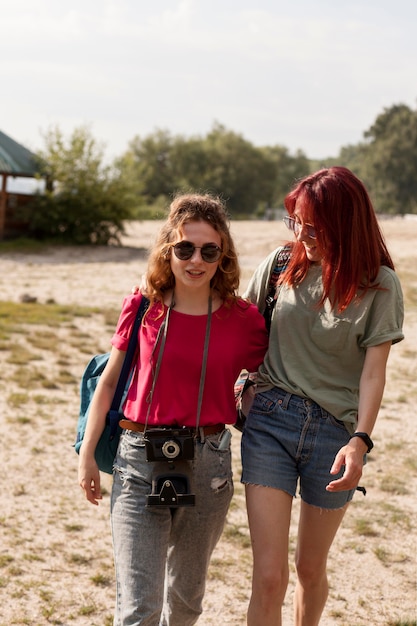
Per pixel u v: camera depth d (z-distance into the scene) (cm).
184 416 290
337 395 306
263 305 327
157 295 296
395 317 299
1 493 543
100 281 1734
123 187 2542
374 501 560
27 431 678
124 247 2544
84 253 2331
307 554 319
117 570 289
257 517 299
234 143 8294
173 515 299
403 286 1581
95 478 294
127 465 294
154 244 301
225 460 297
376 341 297
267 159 8488
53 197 2512
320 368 307
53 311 1262
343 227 298
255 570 293
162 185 8156
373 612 414
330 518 311
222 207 300
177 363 291
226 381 297
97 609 402
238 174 8194
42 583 424
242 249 2247
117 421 304
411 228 2912
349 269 297
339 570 459
